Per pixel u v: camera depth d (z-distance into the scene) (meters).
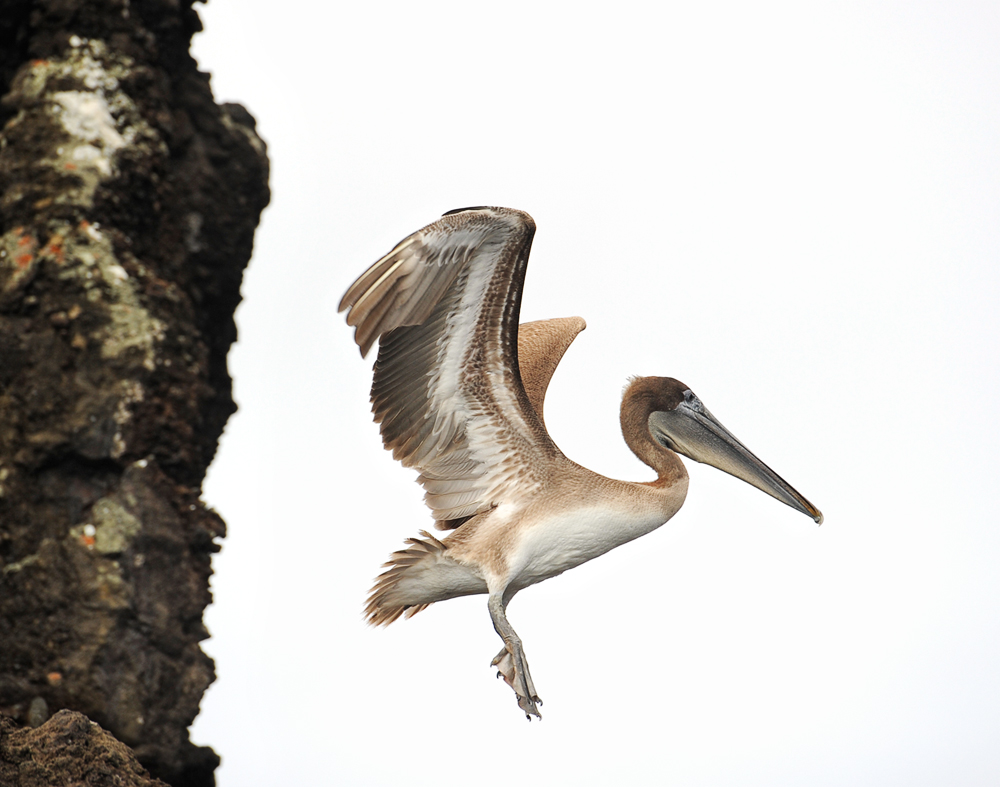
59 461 12.11
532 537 12.17
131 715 11.49
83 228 12.81
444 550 12.02
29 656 11.58
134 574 11.91
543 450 12.35
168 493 12.50
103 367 12.41
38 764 10.60
